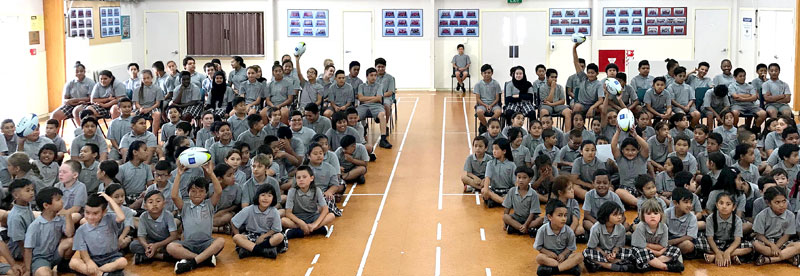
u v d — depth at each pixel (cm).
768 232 787
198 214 791
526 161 1078
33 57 1762
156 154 1104
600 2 2234
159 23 2272
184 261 768
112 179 898
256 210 822
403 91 2302
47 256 751
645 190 820
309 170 884
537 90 1447
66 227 756
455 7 2275
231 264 792
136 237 841
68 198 846
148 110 1421
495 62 2291
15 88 1689
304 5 2277
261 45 2280
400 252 828
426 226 923
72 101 1489
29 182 759
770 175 848
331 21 2281
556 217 748
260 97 1451
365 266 784
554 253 760
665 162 996
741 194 837
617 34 2245
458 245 851
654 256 762
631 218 937
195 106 1430
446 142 1471
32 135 1044
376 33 2286
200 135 1165
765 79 1489
